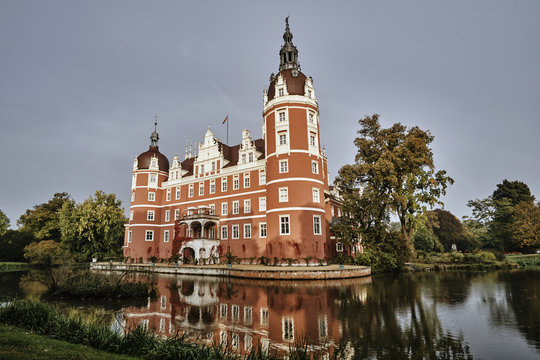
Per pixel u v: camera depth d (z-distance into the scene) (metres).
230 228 47.28
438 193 42.16
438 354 9.66
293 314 14.99
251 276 31.02
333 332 12.04
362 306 16.83
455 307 16.47
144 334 8.84
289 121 40.75
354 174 43.19
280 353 9.62
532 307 16.33
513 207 68.00
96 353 7.79
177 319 14.05
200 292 22.16
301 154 39.78
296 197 38.28
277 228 38.31
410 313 15.12
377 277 32.53
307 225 37.75
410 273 37.94
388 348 10.23
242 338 11.27
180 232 53.28
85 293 19.20
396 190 41.31
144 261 55.62
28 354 7.15
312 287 24.55
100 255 59.72
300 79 43.22
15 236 64.25
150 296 20.34
